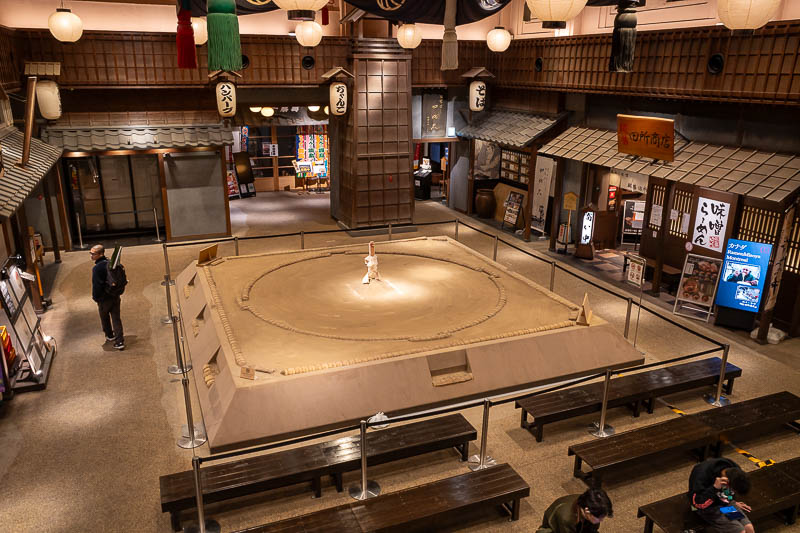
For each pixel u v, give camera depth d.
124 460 6.48
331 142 16.91
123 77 13.44
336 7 15.05
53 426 7.09
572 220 14.61
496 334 8.17
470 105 15.55
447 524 5.65
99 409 7.48
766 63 8.91
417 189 20.31
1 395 7.35
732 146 10.45
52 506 5.76
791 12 8.97
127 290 11.62
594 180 14.17
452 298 9.58
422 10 8.52
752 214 10.12
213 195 15.14
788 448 6.87
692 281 10.48
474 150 17.38
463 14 8.64
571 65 13.23
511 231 16.38
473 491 5.56
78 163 14.89
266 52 14.34
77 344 9.28
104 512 5.69
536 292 9.90
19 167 9.41
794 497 5.54
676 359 7.27
